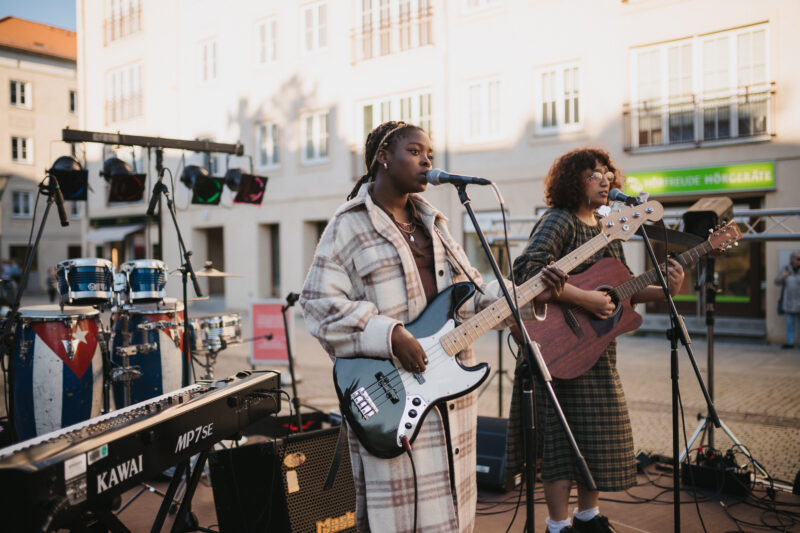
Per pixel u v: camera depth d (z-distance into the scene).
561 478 2.60
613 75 11.57
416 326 2.01
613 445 2.59
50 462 1.55
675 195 11.08
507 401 6.30
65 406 3.57
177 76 18.88
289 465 2.70
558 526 2.64
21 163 27.09
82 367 3.63
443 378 1.97
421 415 1.91
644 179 11.30
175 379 4.12
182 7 18.64
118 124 20.55
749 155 10.41
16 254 27.47
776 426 5.23
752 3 10.24
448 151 13.67
